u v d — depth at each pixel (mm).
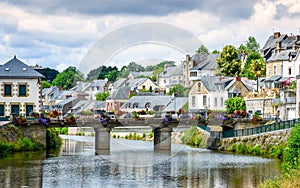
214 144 69250
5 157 55219
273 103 83750
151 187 35531
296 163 36094
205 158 55844
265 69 118562
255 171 45750
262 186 34219
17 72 73438
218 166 48781
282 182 32656
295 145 40000
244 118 73375
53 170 44781
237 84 95875
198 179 40375
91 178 39562
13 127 62719
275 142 61156
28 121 63938
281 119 77562
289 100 80062
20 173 43375
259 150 62188
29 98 73438
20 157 55188
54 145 68438
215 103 91625
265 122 73000
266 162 52750
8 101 72938
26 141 62625
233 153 62750
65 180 39375
